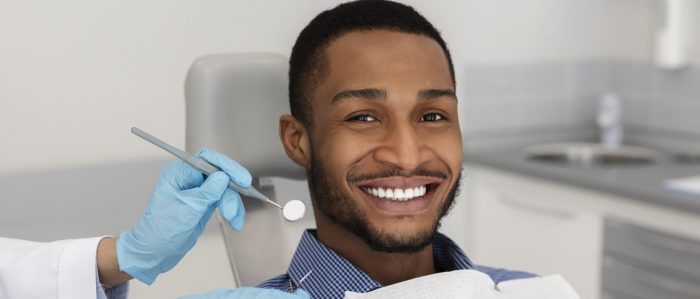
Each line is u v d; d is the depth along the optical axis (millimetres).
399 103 964
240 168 902
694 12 2480
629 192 2018
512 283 1062
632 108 2717
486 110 2594
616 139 2670
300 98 1042
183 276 1180
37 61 1134
